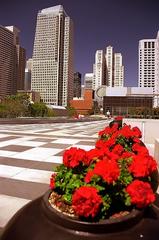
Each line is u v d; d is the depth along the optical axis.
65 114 118.38
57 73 151.88
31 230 2.16
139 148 4.04
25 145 13.23
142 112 39.59
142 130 15.20
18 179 6.99
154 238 2.07
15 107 69.38
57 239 2.02
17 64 135.25
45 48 153.50
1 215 4.69
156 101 74.56
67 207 2.36
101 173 2.29
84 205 2.05
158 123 15.18
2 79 123.00
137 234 2.06
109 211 2.28
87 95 145.50
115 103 100.31
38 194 5.83
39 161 9.33
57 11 152.50
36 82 155.38
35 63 155.38
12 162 9.09
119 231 2.06
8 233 2.26
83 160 2.68
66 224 2.09
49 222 2.18
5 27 126.75
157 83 100.12
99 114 134.75
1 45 121.25
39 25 153.62
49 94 153.38
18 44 144.50
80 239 2.00
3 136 17.25
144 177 2.63
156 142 9.02
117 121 10.97
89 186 2.25
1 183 6.60
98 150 3.04
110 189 2.33
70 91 159.88
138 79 121.75
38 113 81.38
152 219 2.30
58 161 9.38
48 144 13.89
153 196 2.25
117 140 5.58
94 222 2.07
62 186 2.55
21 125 34.84
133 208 2.31
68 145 13.75
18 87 148.62
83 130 27.34
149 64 119.56
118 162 2.91
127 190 2.29
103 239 1.99
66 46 154.12
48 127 31.62
